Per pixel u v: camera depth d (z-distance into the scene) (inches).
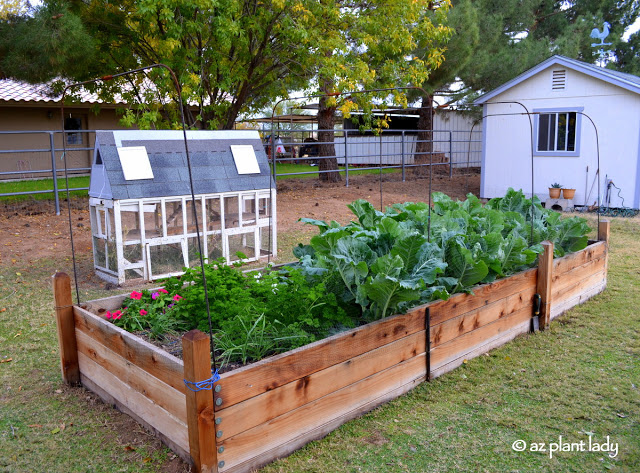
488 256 162.4
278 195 501.7
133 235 226.1
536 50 677.3
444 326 149.0
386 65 438.3
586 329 188.2
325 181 602.2
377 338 129.1
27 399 136.3
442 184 625.6
